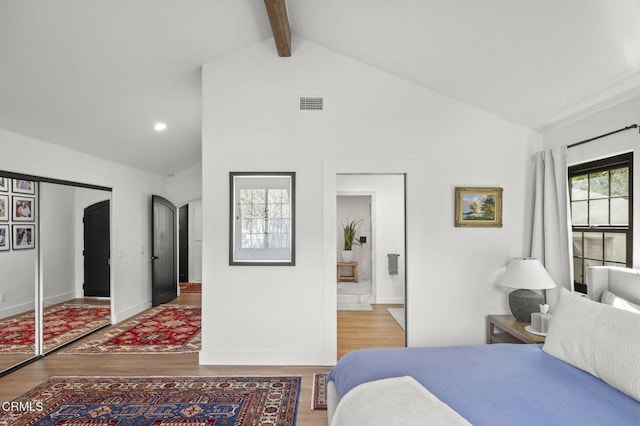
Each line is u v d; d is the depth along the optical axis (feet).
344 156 11.87
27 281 12.13
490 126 12.00
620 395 5.51
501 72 9.61
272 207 11.79
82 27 8.40
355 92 11.92
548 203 10.84
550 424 4.72
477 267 11.96
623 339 5.76
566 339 6.88
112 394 9.56
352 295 19.97
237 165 11.77
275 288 11.69
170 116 14.34
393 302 19.89
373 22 9.49
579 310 6.95
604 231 9.48
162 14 8.93
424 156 11.96
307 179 11.82
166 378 10.58
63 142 13.12
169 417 8.41
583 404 5.22
